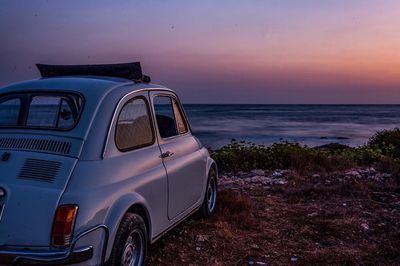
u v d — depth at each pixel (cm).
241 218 655
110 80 462
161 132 511
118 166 398
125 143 422
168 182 482
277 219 677
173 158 510
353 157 1271
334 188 848
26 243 339
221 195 752
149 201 437
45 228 338
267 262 507
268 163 1178
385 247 546
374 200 791
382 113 16350
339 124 7725
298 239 587
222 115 12212
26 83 449
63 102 413
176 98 571
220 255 524
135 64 494
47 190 346
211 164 652
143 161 440
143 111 467
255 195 845
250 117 10675
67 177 355
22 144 384
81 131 386
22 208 343
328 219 672
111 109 409
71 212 340
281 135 4656
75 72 514
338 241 580
